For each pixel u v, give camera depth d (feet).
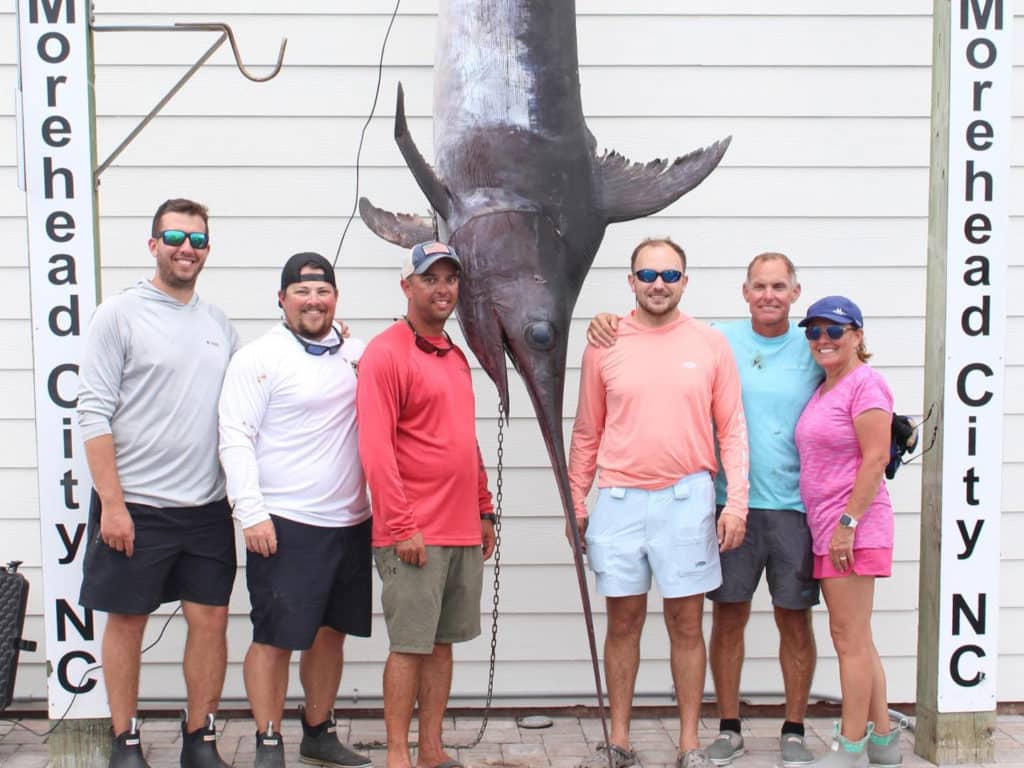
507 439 14.99
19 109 11.91
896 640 15.06
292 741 13.65
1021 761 12.91
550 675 14.97
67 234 12.00
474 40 11.48
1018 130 14.85
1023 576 15.01
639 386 12.16
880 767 12.53
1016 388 14.96
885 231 15.06
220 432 11.48
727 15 14.93
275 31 14.78
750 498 12.57
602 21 14.88
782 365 12.48
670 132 14.97
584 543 12.67
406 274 11.50
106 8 14.62
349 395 11.78
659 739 13.76
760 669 14.98
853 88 14.99
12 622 13.30
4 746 13.51
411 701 11.57
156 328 11.41
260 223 14.83
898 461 11.94
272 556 11.52
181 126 14.75
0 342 14.58
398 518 11.25
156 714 14.67
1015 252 14.90
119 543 11.30
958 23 12.43
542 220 11.35
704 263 15.05
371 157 14.89
